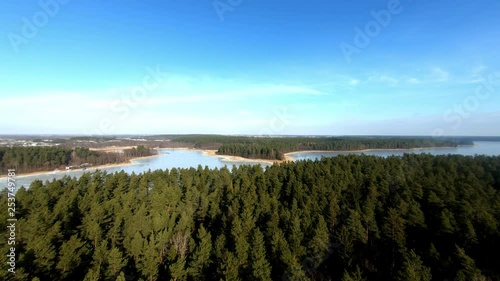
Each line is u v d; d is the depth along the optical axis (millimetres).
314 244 32406
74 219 43281
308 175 60656
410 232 37938
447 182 55344
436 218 39344
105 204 44125
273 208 44281
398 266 30812
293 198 48406
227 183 62625
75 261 28938
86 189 57781
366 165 72875
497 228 34750
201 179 66438
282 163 80875
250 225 37781
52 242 32938
